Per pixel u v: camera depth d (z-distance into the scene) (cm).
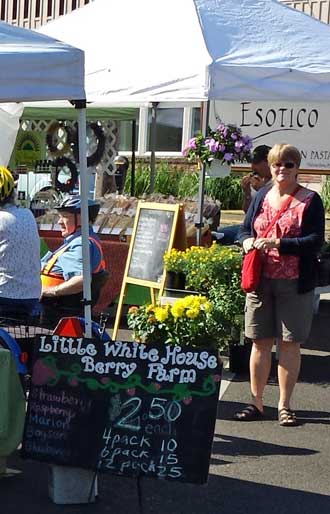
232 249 743
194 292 731
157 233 810
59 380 445
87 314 489
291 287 574
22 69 441
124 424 439
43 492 469
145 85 788
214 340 585
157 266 798
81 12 974
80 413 442
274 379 701
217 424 592
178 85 764
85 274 487
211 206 920
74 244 641
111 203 941
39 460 444
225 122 1070
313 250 571
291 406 634
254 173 814
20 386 465
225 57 763
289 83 755
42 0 1895
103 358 443
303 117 1084
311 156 1094
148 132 1733
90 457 439
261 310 588
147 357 440
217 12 850
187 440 434
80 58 455
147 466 434
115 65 826
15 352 481
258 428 587
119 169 1395
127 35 865
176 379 437
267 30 842
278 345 647
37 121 1157
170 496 471
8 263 547
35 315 571
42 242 898
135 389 439
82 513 445
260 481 496
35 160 1162
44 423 445
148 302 841
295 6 1541
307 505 466
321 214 575
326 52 823
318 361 762
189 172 1638
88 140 1161
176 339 572
